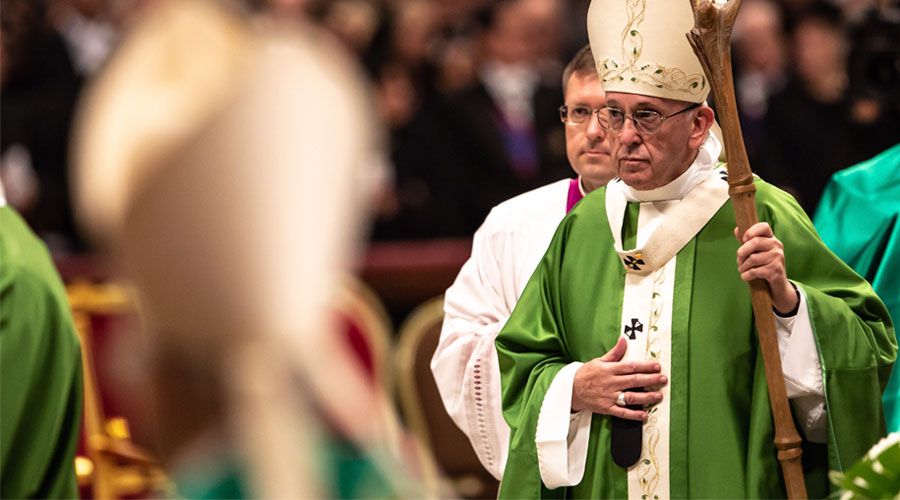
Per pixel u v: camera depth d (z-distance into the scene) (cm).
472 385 1089
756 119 2448
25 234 886
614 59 901
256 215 305
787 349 867
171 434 320
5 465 839
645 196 926
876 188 1156
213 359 312
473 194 2305
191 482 322
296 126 304
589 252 948
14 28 2266
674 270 914
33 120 2200
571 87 1087
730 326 896
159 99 301
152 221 303
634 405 900
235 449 320
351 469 340
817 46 2444
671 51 880
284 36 305
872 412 879
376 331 1504
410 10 2345
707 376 891
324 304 313
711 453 882
